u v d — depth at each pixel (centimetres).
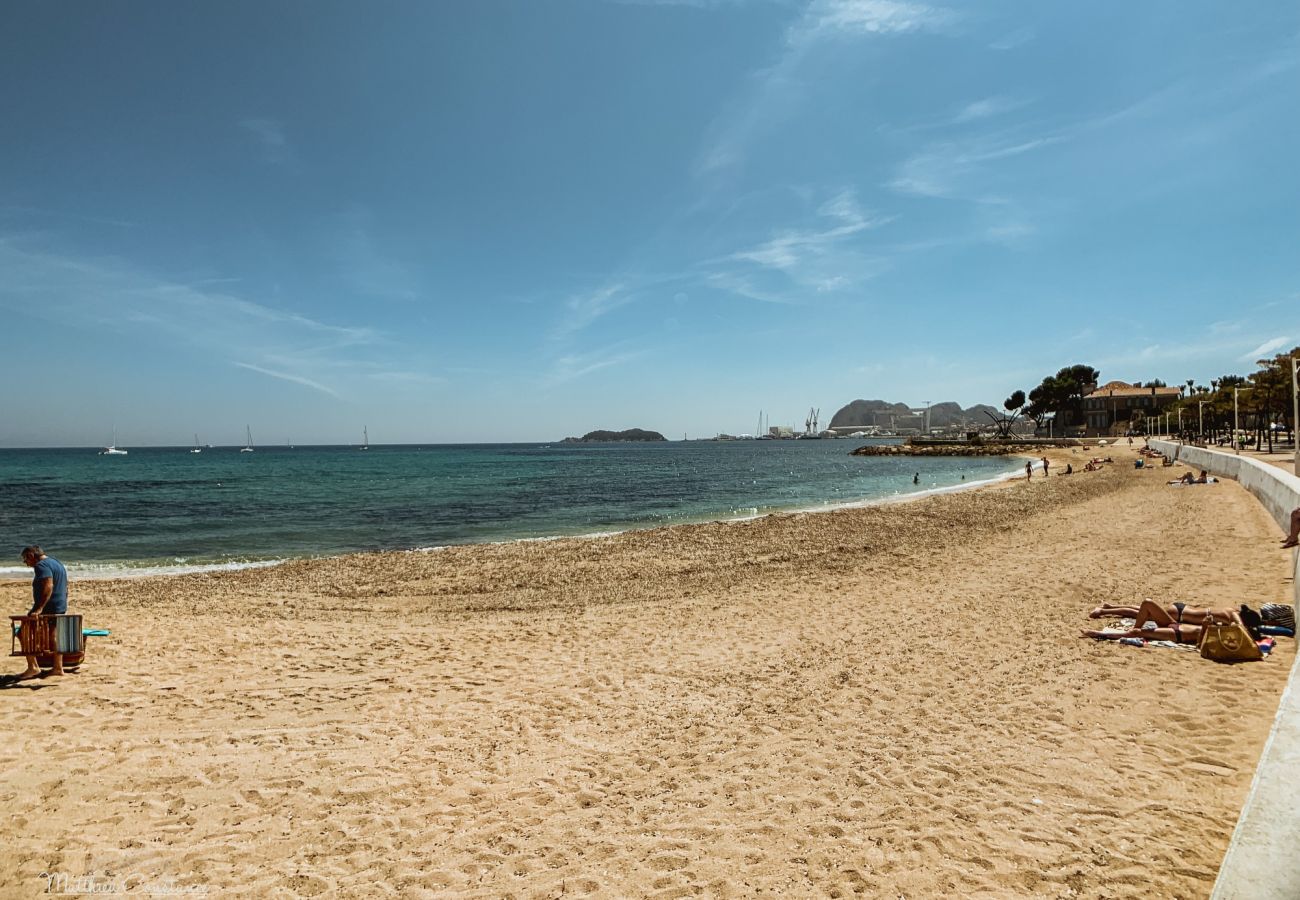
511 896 404
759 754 595
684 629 1055
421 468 8450
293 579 1616
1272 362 4903
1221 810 474
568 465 9194
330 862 440
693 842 459
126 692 765
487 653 936
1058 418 14088
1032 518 2475
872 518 2602
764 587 1381
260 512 3422
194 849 454
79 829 475
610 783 548
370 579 1603
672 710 707
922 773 547
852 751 594
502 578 1591
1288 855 262
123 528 2803
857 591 1296
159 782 546
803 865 430
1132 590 1176
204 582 1593
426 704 731
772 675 812
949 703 700
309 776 560
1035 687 732
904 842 450
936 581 1359
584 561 1798
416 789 539
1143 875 404
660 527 2592
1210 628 796
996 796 506
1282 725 357
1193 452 4522
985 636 939
